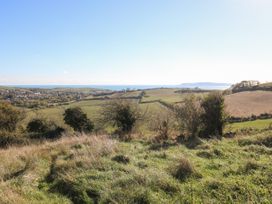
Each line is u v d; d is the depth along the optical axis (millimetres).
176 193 6945
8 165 10156
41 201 6922
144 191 6766
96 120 31062
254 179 7512
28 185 8062
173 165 8898
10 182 8172
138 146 14125
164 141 15508
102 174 8328
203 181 7570
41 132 30297
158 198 6656
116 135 19250
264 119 32281
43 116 37125
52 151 13102
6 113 34406
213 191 6871
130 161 9883
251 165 8609
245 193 6668
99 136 17516
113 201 6500
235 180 7484
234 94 59781
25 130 34219
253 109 38688
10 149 16031
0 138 22875
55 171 9102
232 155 10844
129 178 7754
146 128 22578
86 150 11617
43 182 8523
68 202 6926
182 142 15125
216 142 14203
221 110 18172
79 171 8805
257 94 56750
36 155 11859
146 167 9219
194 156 11023
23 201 6676
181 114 18078
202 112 18000
